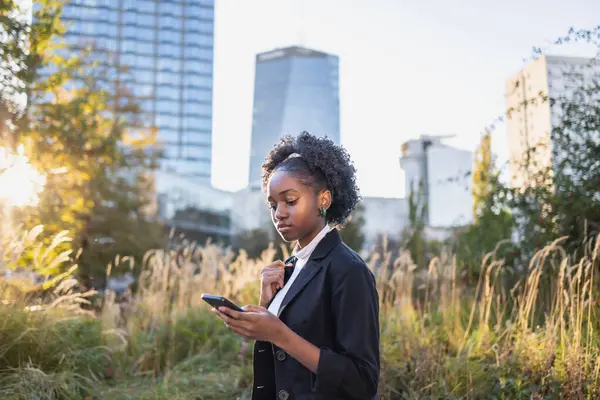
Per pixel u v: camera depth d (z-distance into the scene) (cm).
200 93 11062
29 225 678
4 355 404
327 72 16188
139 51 10738
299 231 166
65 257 480
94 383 454
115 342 547
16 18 831
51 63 1002
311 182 167
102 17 10169
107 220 1097
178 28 11081
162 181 4897
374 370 149
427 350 429
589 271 473
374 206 5894
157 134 1363
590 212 579
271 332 144
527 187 654
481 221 785
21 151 780
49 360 420
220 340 591
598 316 427
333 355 146
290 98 15975
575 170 614
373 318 154
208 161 10925
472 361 423
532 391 366
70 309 498
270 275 178
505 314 533
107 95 1148
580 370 351
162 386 464
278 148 184
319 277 159
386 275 629
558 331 423
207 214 5469
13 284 453
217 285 745
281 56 16162
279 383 159
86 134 1009
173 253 766
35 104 914
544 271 551
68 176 958
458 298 569
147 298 692
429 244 988
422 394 395
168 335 599
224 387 468
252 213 6194
